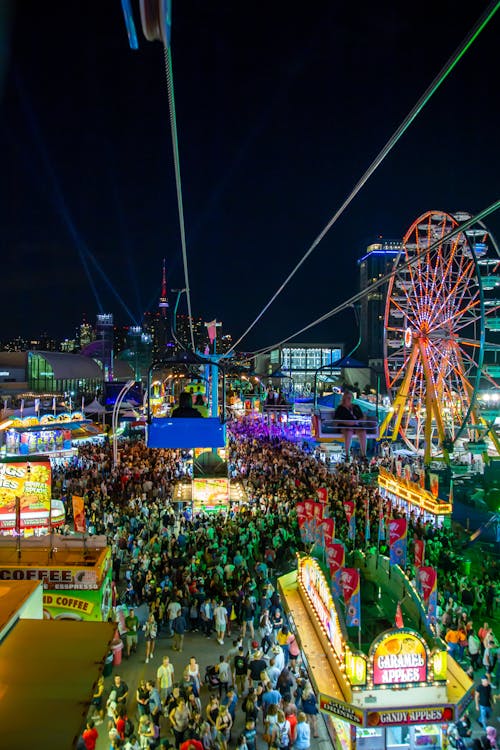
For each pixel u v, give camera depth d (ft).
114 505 92.07
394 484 105.40
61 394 247.29
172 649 53.52
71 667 19.67
